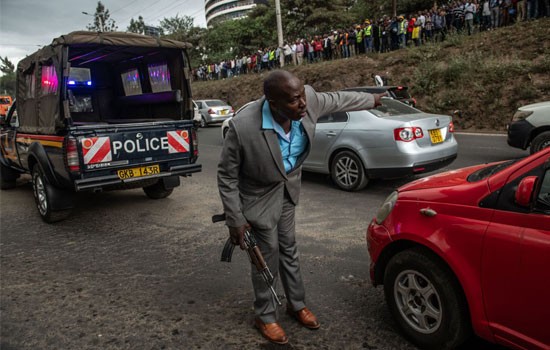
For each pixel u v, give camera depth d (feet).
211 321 10.02
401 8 84.17
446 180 8.78
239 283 11.99
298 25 100.07
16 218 19.63
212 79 102.01
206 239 15.71
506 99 42.45
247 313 10.33
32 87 18.58
